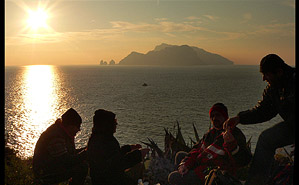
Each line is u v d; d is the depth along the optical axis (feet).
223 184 9.91
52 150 13.33
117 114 327.47
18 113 351.46
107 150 12.27
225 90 590.96
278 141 8.68
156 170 12.77
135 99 456.45
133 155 12.56
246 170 14.75
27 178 12.76
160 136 223.71
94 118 12.53
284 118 8.90
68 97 496.23
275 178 9.56
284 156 10.04
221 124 10.87
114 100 447.42
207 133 11.37
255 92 548.72
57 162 13.32
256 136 209.77
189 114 322.55
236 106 365.20
